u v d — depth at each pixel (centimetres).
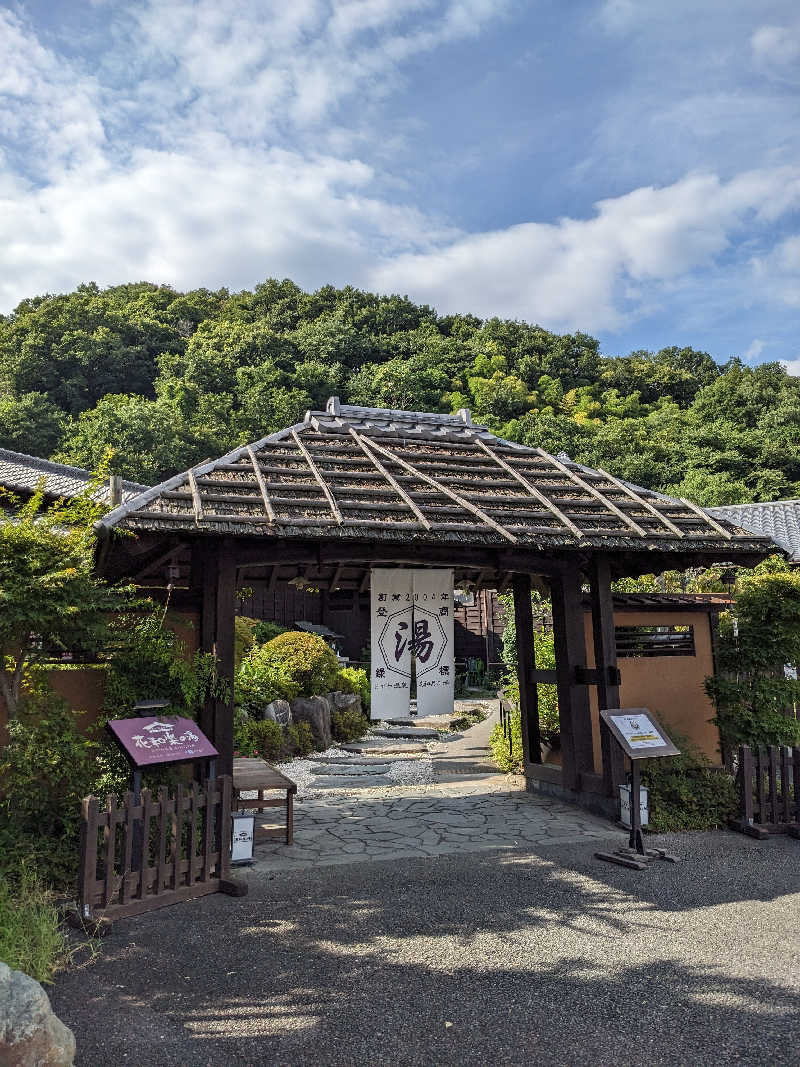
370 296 8525
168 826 575
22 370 5209
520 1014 354
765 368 7788
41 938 402
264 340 6391
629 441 5216
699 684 912
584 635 848
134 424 3697
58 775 530
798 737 756
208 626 643
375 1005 362
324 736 1266
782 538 1675
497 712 1803
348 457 822
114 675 605
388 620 782
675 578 1560
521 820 754
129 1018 346
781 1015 354
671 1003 366
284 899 516
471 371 7125
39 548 531
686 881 561
